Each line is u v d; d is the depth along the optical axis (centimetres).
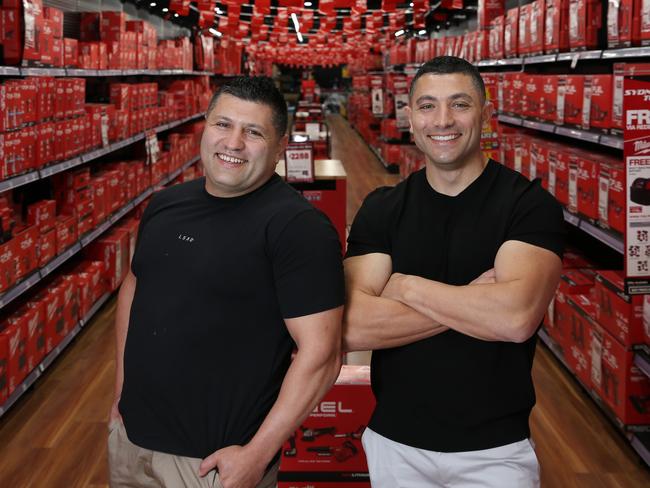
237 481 156
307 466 261
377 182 1217
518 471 166
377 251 177
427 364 169
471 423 166
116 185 567
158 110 725
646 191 243
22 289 358
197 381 162
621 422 328
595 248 479
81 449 336
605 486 307
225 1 643
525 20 501
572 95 402
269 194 167
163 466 165
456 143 162
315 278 157
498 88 574
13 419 364
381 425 176
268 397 165
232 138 158
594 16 379
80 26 560
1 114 330
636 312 314
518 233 163
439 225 171
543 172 449
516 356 167
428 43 1009
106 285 532
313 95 3095
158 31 976
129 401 171
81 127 461
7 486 305
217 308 161
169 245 169
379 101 1362
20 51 355
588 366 370
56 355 413
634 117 239
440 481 171
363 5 641
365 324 169
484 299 158
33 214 388
